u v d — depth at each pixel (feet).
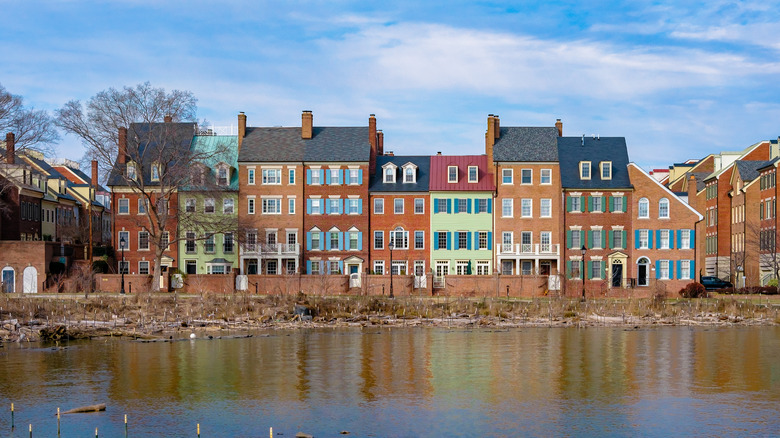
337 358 162.09
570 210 297.94
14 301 219.82
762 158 373.61
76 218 399.85
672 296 291.58
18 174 330.54
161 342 185.78
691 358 162.30
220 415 116.06
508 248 302.66
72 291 271.28
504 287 277.85
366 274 279.08
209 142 320.91
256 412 117.80
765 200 329.72
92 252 302.45
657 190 296.51
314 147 311.06
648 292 282.36
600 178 298.97
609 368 151.12
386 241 306.14
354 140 313.94
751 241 328.29
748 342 185.98
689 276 294.66
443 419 114.11
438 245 305.12
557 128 322.55
